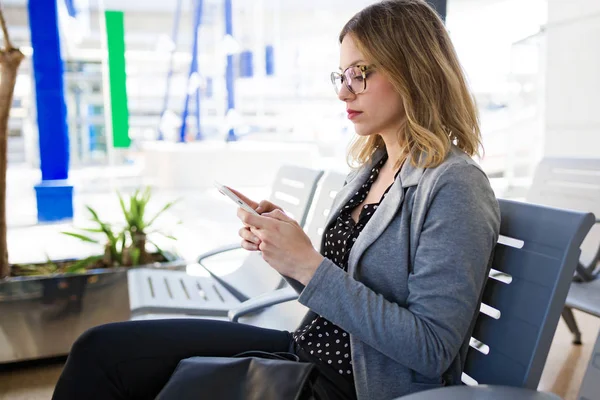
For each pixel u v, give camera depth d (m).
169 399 0.90
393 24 1.00
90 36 5.07
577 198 2.10
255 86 6.64
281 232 0.94
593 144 3.76
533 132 4.31
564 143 3.99
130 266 2.30
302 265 0.93
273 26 6.39
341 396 0.98
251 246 1.06
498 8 4.12
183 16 6.19
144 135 6.41
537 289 0.88
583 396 1.13
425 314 0.85
